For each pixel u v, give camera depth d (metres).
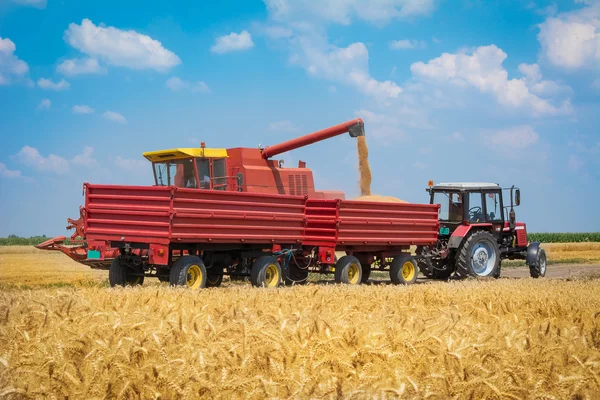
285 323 4.91
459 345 4.67
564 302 7.80
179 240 12.50
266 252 14.95
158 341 4.43
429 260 18.94
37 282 15.08
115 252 14.09
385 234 16.84
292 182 16.66
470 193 18.88
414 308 7.30
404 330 4.93
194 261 13.00
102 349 4.37
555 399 3.77
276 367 3.93
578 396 3.90
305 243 15.92
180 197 12.48
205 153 15.12
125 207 12.95
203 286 13.20
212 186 15.30
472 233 18.81
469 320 5.98
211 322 5.32
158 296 8.00
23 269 19.53
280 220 14.67
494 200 19.36
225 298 8.07
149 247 12.82
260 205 14.20
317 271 16.55
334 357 4.34
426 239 18.22
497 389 3.79
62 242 15.12
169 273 13.64
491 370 4.12
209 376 3.88
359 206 16.16
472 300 8.01
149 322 5.29
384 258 17.50
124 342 4.56
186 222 12.62
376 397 3.56
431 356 4.35
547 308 7.36
